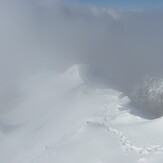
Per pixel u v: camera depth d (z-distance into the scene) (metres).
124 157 24.39
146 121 32.00
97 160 24.89
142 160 23.25
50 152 28.72
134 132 29.00
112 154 25.19
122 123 33.06
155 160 22.80
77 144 28.33
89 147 27.12
